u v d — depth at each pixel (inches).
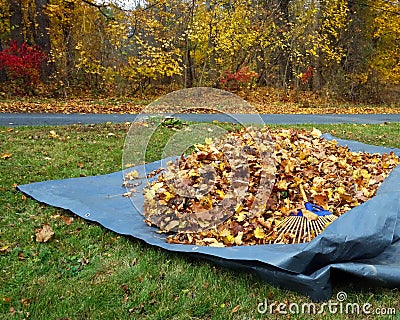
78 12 552.7
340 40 702.5
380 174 164.7
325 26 687.7
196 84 631.2
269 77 698.2
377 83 704.4
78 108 450.3
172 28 612.7
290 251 95.7
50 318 86.5
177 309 89.7
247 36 619.5
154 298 93.7
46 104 464.1
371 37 712.4
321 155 175.6
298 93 670.5
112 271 105.6
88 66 560.4
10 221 134.2
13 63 505.0
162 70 548.1
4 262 108.3
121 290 96.5
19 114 379.9
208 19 599.8
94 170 197.6
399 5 673.6
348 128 358.9
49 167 196.5
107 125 317.7
